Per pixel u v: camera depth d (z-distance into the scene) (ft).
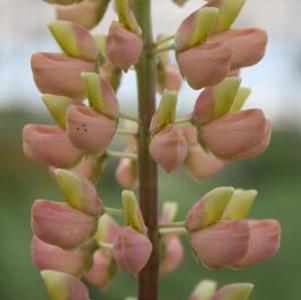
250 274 1.72
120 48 0.61
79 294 0.65
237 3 0.64
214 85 0.63
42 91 0.65
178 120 0.65
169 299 1.68
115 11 0.66
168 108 0.62
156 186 0.65
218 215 0.63
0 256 1.75
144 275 0.66
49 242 0.63
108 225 0.68
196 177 0.70
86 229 0.64
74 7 0.67
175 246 0.69
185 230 0.64
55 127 0.65
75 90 0.64
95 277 0.68
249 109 0.64
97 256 0.68
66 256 0.66
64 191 0.63
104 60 0.65
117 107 0.63
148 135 0.64
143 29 0.64
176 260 0.69
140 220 0.62
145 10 0.64
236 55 0.64
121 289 1.64
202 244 0.63
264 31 0.64
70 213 0.63
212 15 0.62
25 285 1.73
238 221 0.63
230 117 0.64
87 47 0.64
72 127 0.62
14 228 1.85
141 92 0.64
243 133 0.63
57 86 0.64
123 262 0.61
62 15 0.67
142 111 0.64
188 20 0.63
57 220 0.63
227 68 0.62
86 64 0.64
